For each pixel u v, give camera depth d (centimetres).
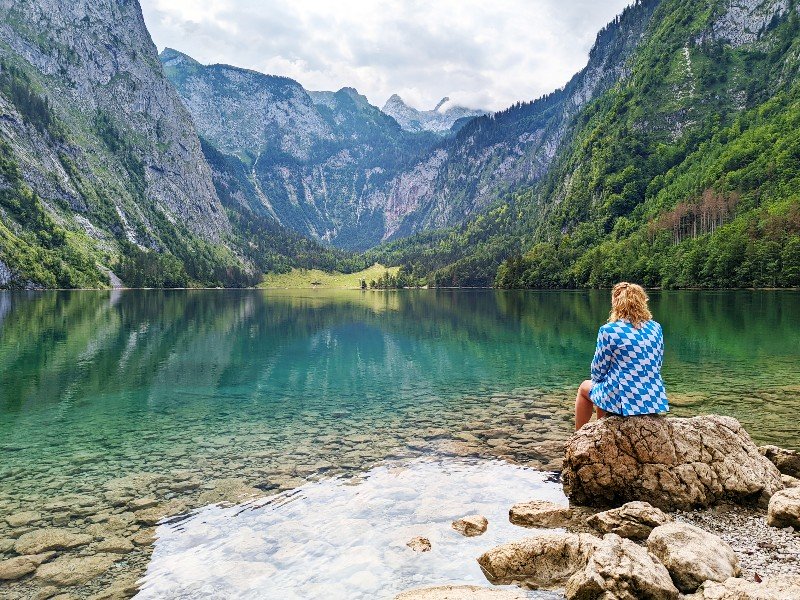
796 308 6353
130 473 1166
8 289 17550
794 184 14662
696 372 2244
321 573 723
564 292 15888
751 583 589
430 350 3372
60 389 2175
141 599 664
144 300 11781
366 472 1155
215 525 889
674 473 917
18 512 951
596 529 849
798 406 1616
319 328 5131
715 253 12456
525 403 1825
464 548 793
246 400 1959
